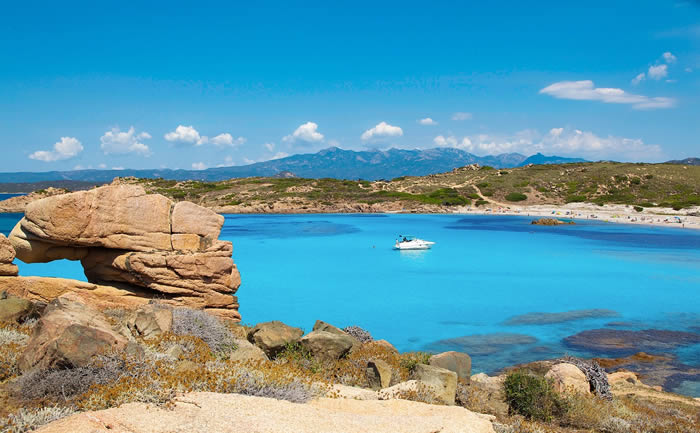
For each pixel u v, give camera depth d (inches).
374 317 1226.6
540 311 1282.0
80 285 639.8
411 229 3695.9
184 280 677.3
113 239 660.1
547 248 2596.0
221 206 5600.4
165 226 692.7
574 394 542.6
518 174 6742.1
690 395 740.7
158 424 267.7
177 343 465.1
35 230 619.5
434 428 311.4
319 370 493.7
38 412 280.5
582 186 5861.2
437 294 1498.5
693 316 1227.2
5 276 620.4
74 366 339.3
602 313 1262.3
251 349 491.2
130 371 341.1
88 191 644.7
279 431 275.3
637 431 486.9
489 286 1625.2
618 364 880.3
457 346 990.4
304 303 1382.9
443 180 6934.1
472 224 4185.5
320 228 3779.5
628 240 2979.8
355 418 313.1
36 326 377.7
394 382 489.1
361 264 2080.5
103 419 263.1
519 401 503.5
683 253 2395.4
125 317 578.6
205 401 309.4
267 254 2367.1
